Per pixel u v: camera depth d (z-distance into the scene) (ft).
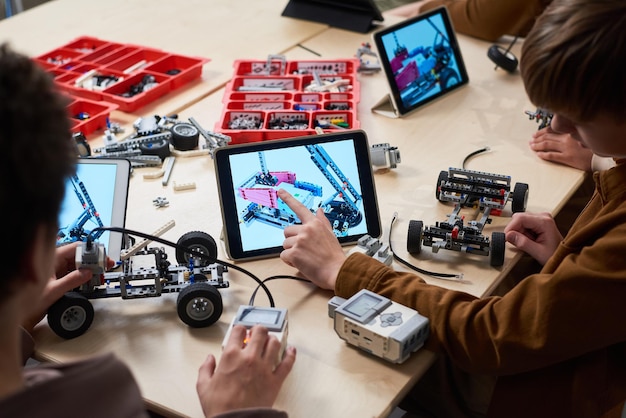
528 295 3.57
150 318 3.91
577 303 3.39
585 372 3.69
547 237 4.51
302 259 4.10
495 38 7.36
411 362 3.63
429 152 5.62
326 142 4.52
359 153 4.54
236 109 6.01
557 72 3.19
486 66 6.96
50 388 1.98
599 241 3.42
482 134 5.87
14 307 2.06
